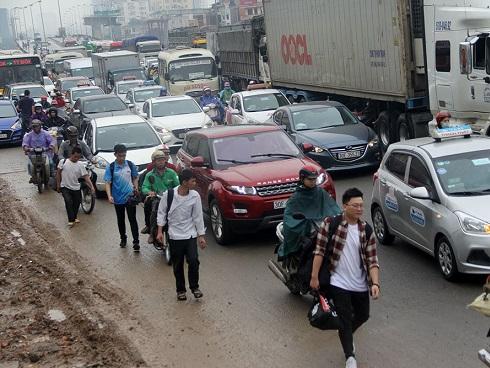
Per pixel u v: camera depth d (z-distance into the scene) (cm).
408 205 1049
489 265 902
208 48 4422
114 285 1068
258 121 2228
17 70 4041
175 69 3603
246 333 835
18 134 2850
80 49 7731
